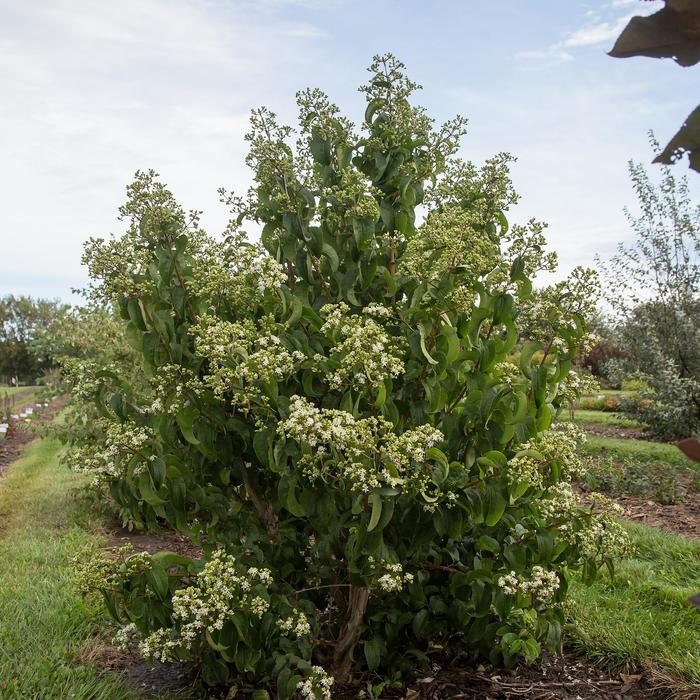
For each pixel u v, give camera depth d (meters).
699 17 0.71
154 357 3.24
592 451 10.03
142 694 3.38
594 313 3.08
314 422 2.66
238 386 2.97
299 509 2.92
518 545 3.21
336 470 2.94
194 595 2.77
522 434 3.11
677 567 5.01
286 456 2.88
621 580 4.66
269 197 3.34
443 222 3.18
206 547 3.36
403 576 3.25
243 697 3.37
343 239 3.39
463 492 2.96
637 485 7.90
